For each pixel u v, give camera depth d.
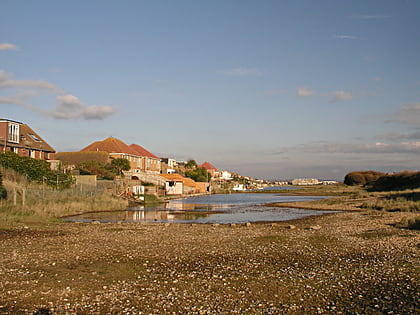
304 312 12.11
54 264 18.75
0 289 14.55
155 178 101.12
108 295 13.89
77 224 36.84
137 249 22.86
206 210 58.94
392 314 11.73
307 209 60.81
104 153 104.75
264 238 27.12
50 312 12.15
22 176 55.03
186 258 20.31
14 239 26.47
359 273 16.55
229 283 15.42
